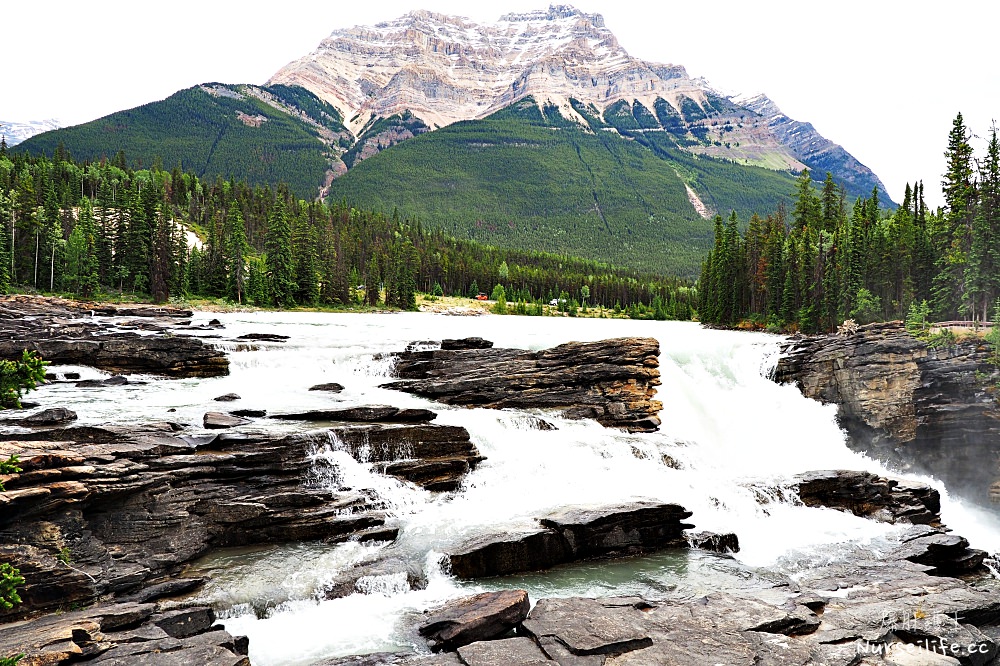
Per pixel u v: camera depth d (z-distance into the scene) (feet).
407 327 250.78
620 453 101.81
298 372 134.00
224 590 57.00
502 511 77.56
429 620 52.90
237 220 486.79
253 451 72.90
